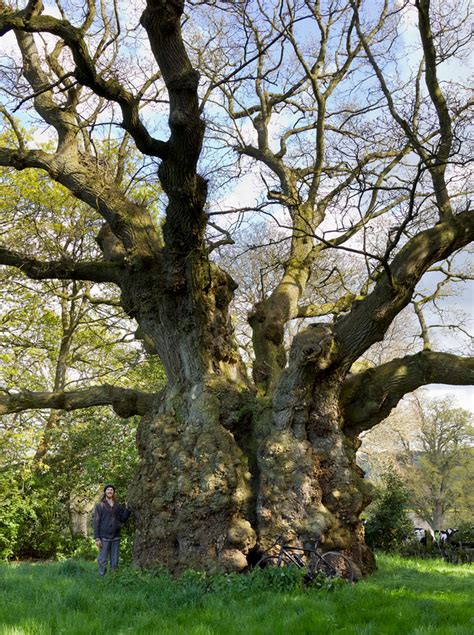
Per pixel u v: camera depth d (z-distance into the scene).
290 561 10.30
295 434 12.04
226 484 11.51
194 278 12.40
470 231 12.42
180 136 10.55
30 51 14.38
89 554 20.53
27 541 21.86
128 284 13.81
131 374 25.45
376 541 18.91
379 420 13.52
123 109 10.43
